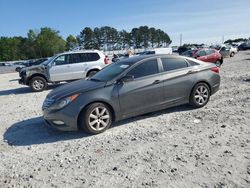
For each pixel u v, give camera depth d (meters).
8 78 26.98
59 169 4.50
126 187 3.81
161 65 6.90
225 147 4.84
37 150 5.40
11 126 7.28
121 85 6.28
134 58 7.07
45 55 109.88
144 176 4.06
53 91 6.56
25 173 4.45
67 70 14.27
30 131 6.67
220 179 3.83
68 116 5.82
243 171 4.00
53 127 6.11
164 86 6.79
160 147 5.05
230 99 8.30
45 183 4.09
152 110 6.73
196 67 7.39
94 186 3.90
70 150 5.25
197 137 5.40
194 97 7.31
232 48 34.97
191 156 4.58
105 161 4.66
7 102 11.35
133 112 6.46
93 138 5.80
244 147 4.79
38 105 9.96
